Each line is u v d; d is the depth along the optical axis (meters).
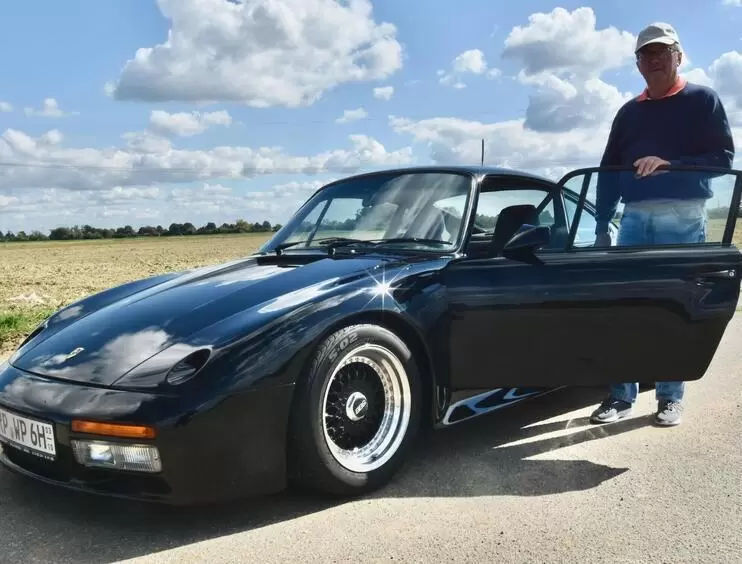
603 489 2.66
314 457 2.44
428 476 2.82
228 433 2.24
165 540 2.30
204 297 2.73
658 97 3.41
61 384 2.38
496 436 3.32
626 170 3.16
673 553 2.13
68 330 2.80
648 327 2.95
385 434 2.73
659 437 3.27
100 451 2.22
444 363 2.83
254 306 2.52
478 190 3.31
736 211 2.98
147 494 2.24
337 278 2.69
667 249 3.00
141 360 2.36
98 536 2.34
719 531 2.28
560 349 2.92
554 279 2.88
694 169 3.05
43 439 2.33
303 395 2.40
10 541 2.31
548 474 2.82
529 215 2.98
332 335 2.49
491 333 2.85
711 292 2.97
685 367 3.02
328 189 3.96
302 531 2.34
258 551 2.20
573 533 2.29
